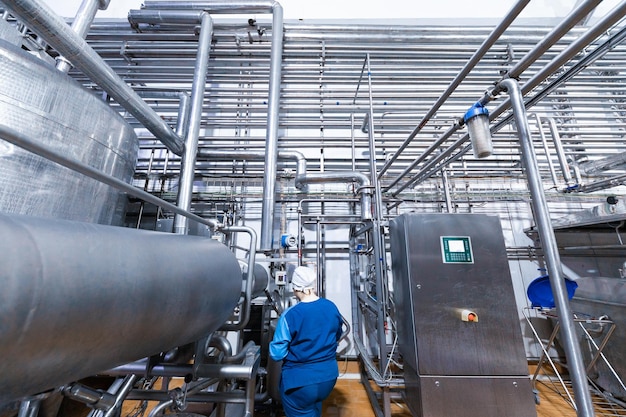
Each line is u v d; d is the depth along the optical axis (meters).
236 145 2.93
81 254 0.48
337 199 2.78
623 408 1.91
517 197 2.97
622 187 3.01
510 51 2.45
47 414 1.47
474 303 1.53
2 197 0.88
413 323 1.52
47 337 0.41
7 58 0.92
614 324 1.89
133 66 2.66
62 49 1.01
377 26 2.46
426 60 2.67
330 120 2.99
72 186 1.09
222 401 1.24
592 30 0.78
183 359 1.29
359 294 2.64
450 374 1.44
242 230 1.43
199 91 1.93
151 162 2.90
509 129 2.76
